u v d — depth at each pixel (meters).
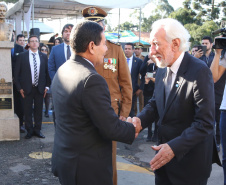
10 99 4.99
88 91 1.68
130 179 3.62
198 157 1.95
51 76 4.40
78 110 1.72
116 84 2.94
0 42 4.71
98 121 1.70
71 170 1.77
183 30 1.92
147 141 5.41
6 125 4.98
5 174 3.64
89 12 3.10
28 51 5.21
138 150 4.90
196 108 1.87
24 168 3.85
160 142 2.10
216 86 4.77
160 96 2.11
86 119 1.75
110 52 2.90
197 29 20.25
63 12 11.88
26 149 4.61
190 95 1.87
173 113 1.96
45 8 10.84
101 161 1.81
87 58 1.86
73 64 1.84
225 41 2.81
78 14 12.38
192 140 1.80
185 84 1.90
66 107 1.76
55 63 4.44
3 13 4.75
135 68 5.98
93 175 1.79
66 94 1.76
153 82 5.41
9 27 4.82
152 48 1.97
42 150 4.60
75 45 1.83
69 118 1.76
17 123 5.04
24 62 5.12
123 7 8.62
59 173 1.87
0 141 4.97
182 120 1.95
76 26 1.85
